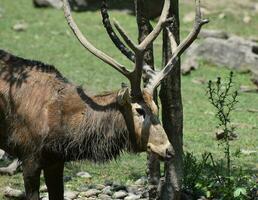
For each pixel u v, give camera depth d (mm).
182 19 45188
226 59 37188
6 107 17391
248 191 19328
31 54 37906
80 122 17031
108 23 16969
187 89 33750
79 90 17391
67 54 38344
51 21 44125
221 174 21406
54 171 17984
